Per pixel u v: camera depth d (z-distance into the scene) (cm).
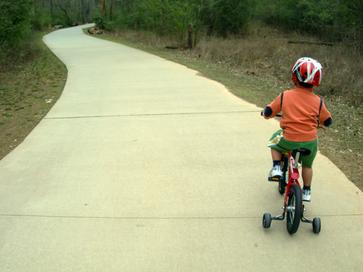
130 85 701
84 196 316
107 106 566
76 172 358
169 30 1480
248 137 426
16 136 466
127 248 254
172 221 280
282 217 264
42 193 323
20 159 391
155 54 1138
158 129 459
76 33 2358
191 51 1266
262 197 307
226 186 324
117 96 623
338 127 511
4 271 237
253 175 341
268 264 237
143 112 528
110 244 258
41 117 532
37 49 1322
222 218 282
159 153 391
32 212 296
